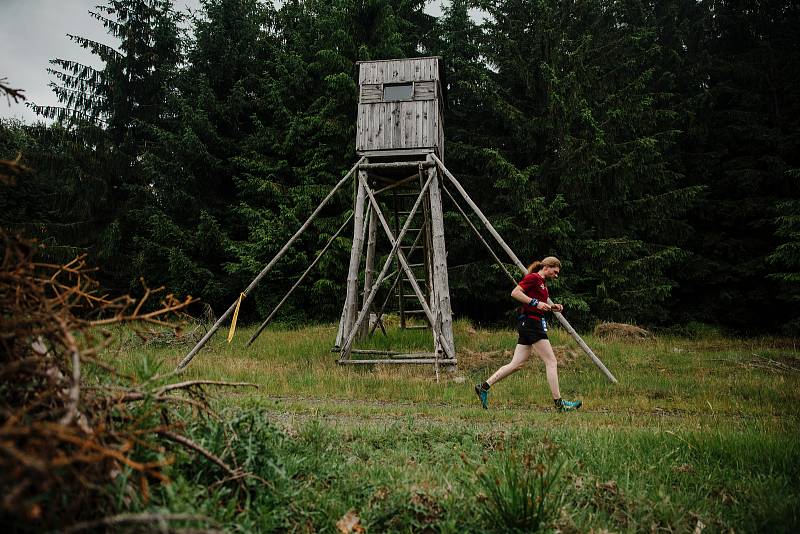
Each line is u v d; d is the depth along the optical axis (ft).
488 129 84.48
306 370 35.32
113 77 79.66
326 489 11.39
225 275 78.02
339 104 75.82
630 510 10.85
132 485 7.94
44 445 5.98
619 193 74.02
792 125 79.00
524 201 71.97
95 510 7.04
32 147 79.30
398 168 42.96
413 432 17.63
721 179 80.38
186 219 77.77
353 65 76.84
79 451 6.85
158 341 42.78
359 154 43.16
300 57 79.51
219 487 9.78
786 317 74.84
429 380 32.50
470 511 10.30
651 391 30.17
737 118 80.59
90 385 9.02
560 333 50.85
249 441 10.46
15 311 7.91
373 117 43.04
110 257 73.82
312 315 73.77
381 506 10.53
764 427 19.65
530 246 72.54
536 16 80.74
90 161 75.46
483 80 77.15
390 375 33.60
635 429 19.13
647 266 70.33
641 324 73.82
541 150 79.05
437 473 12.60
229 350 43.19
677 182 81.82
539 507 9.78
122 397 9.09
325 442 14.93
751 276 76.18
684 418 23.45
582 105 72.59
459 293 77.25
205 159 76.59
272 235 70.08
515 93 83.10
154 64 82.53
